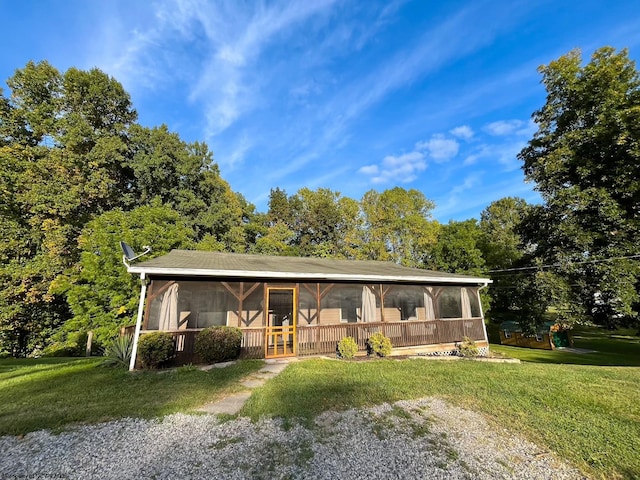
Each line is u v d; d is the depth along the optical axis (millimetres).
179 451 3678
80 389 6078
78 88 18516
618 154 12945
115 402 5281
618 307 12375
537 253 15977
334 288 11336
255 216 30250
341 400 5320
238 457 3545
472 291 13039
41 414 4770
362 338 10305
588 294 13734
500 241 31000
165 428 4293
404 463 3447
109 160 18141
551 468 3389
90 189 16766
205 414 4777
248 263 10781
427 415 4762
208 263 9648
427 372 7449
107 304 13500
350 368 7758
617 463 3467
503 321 22453
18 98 17219
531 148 16266
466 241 22219
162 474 3221
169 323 8398
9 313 14648
